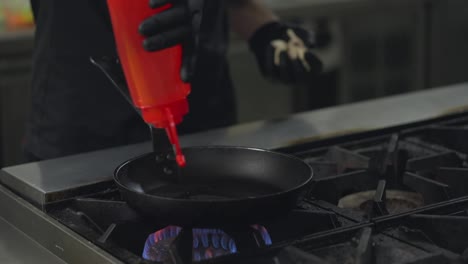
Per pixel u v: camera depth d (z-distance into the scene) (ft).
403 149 5.98
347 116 6.92
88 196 5.53
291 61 7.06
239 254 4.69
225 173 5.41
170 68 4.90
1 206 5.76
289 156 5.27
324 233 4.94
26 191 5.59
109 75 5.23
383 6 15.25
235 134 6.52
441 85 16.52
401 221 5.12
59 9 7.24
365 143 6.42
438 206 5.25
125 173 5.17
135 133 7.38
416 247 4.87
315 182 5.54
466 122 6.79
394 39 15.74
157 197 4.70
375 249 4.82
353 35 15.12
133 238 5.01
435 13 15.97
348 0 14.61
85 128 7.34
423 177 5.67
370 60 15.58
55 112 7.36
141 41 4.85
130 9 4.81
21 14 12.53
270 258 4.70
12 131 11.92
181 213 4.68
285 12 13.67
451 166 5.99
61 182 5.61
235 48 13.67
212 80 7.80
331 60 14.96
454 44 16.22
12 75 11.63
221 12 7.78
